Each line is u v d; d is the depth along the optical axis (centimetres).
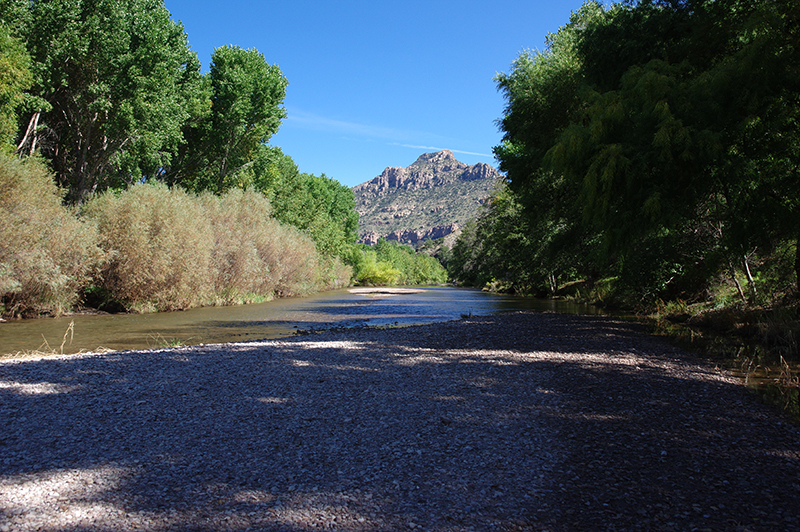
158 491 367
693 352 1008
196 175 3697
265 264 3297
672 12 1498
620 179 1141
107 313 2098
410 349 1049
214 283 2789
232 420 545
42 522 317
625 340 1179
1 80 1869
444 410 587
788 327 1062
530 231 3108
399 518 329
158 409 586
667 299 1859
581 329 1406
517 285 4853
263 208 3425
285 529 312
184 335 1452
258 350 1031
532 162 2302
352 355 973
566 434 502
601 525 320
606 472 407
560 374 788
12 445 462
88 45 2339
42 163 2002
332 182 7438
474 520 327
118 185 2962
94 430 509
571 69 2102
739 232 1127
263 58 3584
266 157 3812
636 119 1159
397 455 443
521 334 1293
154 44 2534
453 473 404
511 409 591
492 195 4512
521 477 397
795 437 492
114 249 2128
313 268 4631
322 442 476
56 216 1853
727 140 1032
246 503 348
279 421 542
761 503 350
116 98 2491
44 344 1223
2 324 1636
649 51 1513
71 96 2530
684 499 358
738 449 460
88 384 713
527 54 2383
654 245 1648
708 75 1082
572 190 1994
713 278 1625
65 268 1875
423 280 13550
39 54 2277
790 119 1003
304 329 1620
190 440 480
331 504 348
